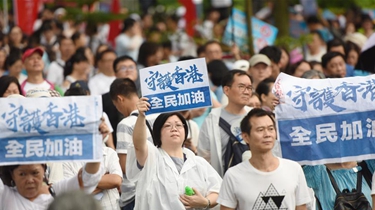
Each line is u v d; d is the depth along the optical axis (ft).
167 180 48.85
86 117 42.27
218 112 57.77
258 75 70.44
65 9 110.93
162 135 49.90
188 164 49.83
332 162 48.73
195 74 48.73
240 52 89.15
